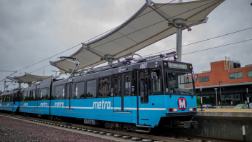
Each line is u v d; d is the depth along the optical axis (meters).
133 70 10.63
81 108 14.12
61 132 11.58
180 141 8.47
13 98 28.38
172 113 9.20
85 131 12.55
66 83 16.28
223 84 55.97
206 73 59.94
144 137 9.71
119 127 11.74
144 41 25.19
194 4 16.67
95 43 25.27
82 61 33.38
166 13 18.27
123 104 10.91
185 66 10.33
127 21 19.92
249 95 50.31
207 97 59.19
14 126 14.41
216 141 9.04
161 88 9.38
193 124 9.28
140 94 10.12
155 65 9.77
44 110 19.28
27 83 54.19
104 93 12.27
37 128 13.37
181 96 9.71
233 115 9.44
